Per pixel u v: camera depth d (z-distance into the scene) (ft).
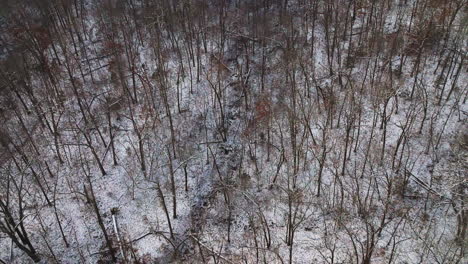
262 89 118.83
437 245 82.28
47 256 87.40
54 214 96.27
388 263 82.23
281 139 97.04
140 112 116.16
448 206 88.43
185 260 90.43
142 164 101.86
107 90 119.96
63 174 103.40
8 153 101.96
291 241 81.56
